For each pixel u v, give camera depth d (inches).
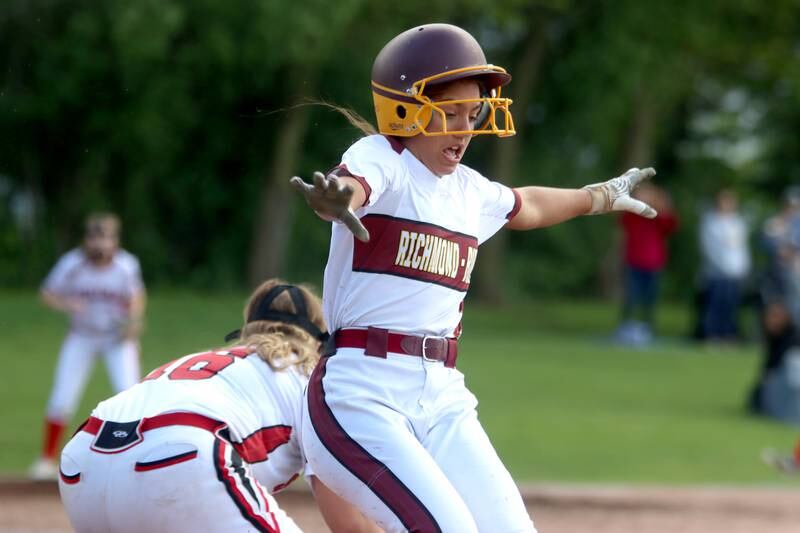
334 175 471.5
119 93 2970.0
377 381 507.8
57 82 2906.0
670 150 4379.9
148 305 2618.1
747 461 1342.3
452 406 519.8
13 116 2945.4
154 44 2337.6
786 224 2279.8
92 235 1189.1
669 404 1726.1
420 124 500.1
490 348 2279.8
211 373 573.6
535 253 3973.9
